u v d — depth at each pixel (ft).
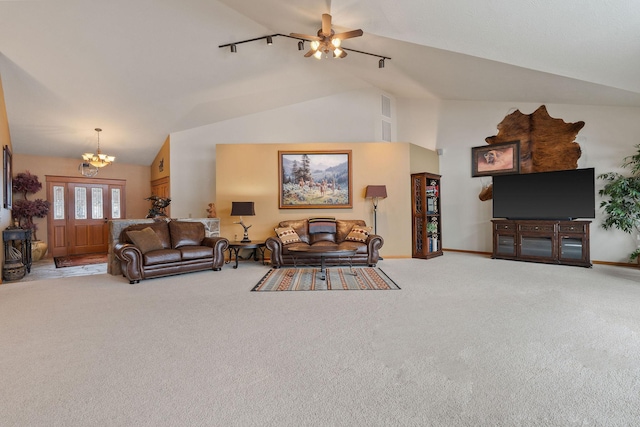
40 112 19.27
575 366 6.70
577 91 16.44
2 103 17.02
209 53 17.51
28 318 9.93
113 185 27.86
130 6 13.71
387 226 21.44
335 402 5.55
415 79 20.71
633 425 4.91
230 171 21.12
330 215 21.36
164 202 19.03
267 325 9.19
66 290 13.43
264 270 17.53
